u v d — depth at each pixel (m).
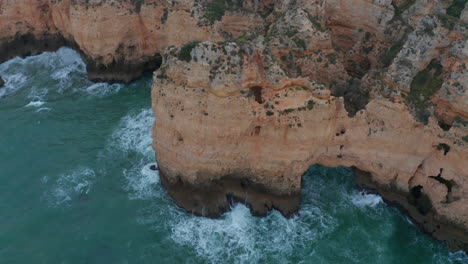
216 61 24.20
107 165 31.91
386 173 27.58
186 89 25.14
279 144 26.28
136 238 25.86
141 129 36.00
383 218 27.69
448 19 25.39
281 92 25.52
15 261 24.25
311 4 32.25
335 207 28.50
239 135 25.94
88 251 24.98
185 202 28.33
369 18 32.88
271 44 30.73
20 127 36.28
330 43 32.03
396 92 25.05
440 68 25.55
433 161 25.73
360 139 26.77
